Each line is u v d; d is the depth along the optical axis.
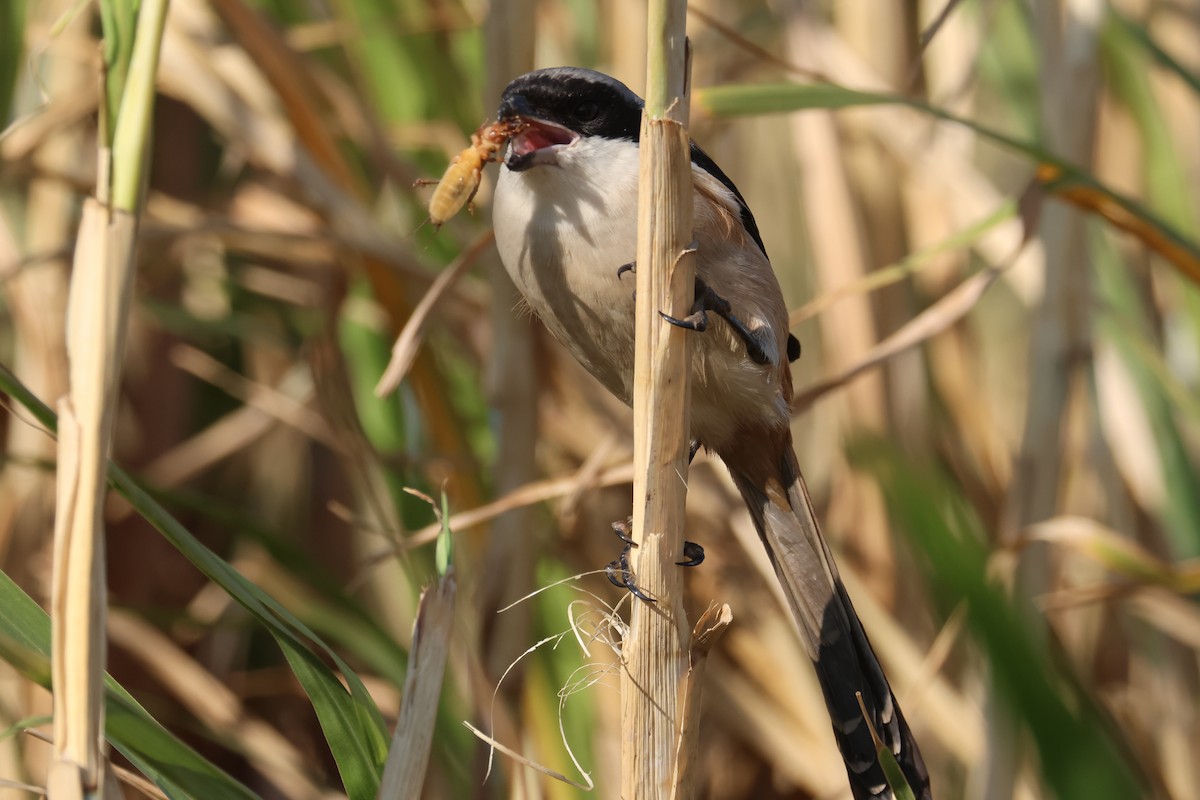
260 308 8.33
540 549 6.77
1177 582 5.95
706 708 7.11
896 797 4.49
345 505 8.23
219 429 8.00
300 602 7.44
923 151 7.72
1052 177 5.43
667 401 3.82
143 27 2.97
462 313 6.94
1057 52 6.72
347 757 3.73
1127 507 7.64
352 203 6.60
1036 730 3.89
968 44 7.89
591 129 5.15
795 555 5.39
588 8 7.55
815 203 7.34
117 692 3.56
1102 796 3.89
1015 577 6.36
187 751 3.52
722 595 7.21
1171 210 7.88
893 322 7.57
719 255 5.09
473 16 7.09
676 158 3.82
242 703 7.93
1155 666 7.52
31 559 7.09
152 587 7.90
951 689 7.12
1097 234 8.05
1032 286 7.44
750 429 5.29
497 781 5.76
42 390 7.05
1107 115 8.06
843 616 5.23
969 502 7.59
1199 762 7.24
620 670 3.88
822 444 8.00
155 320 7.80
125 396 8.08
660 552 3.82
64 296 7.10
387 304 6.70
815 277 8.09
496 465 6.03
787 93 4.93
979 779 5.95
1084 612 7.71
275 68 6.43
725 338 5.03
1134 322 7.88
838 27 8.09
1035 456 6.54
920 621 7.38
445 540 3.66
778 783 7.35
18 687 6.66
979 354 8.27
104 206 2.94
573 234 5.00
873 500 7.28
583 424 7.18
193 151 8.25
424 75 7.31
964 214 7.66
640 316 3.85
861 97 4.98
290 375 8.20
